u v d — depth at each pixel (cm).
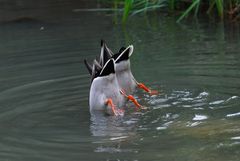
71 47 1648
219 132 1003
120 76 1256
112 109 1155
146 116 1121
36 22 2030
